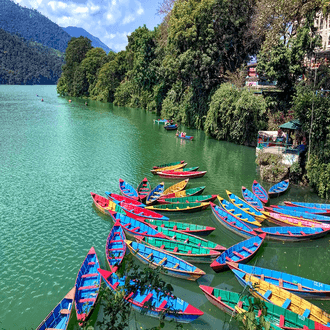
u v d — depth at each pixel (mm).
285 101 43250
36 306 14938
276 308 13547
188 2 52969
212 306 14742
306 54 39938
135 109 95375
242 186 28875
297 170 30469
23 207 25531
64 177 32750
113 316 7289
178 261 16969
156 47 85688
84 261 16938
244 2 52500
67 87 146875
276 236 20406
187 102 62000
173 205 24578
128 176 33469
